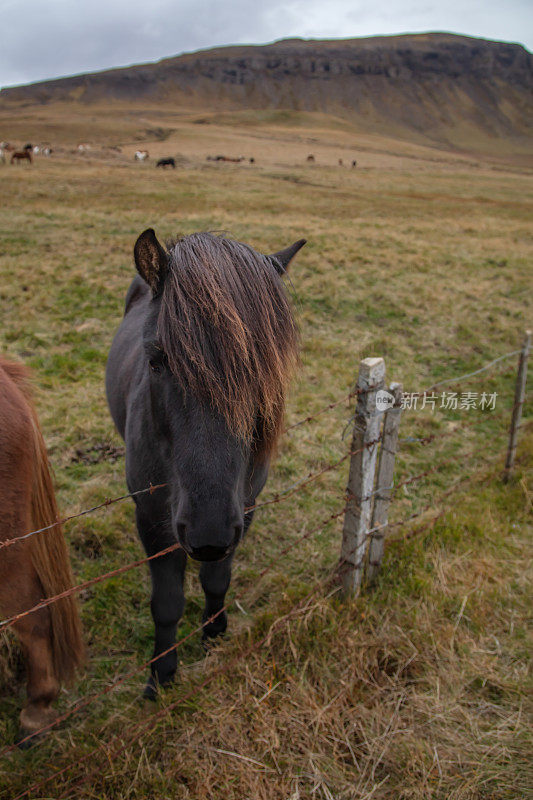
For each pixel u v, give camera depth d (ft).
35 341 21.34
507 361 23.52
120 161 126.52
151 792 6.41
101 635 9.18
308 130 326.65
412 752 6.93
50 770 6.77
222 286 5.32
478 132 557.74
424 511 12.92
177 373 5.23
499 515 12.48
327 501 13.48
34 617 7.00
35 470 6.67
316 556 11.40
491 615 9.50
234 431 5.41
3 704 7.97
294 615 8.80
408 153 252.01
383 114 617.21
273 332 5.55
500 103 646.74
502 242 47.98
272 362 5.44
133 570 10.69
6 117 336.49
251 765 6.74
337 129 365.81
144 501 7.12
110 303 26.04
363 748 7.07
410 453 16.10
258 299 5.49
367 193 88.12
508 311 29.04
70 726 7.64
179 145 194.49
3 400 6.19
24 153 104.47
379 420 8.61
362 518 8.98
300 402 18.38
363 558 10.15
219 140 217.77
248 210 55.88
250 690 7.70
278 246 38.73
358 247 40.29
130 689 8.21
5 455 6.08
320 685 7.84
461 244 45.62
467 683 8.09
